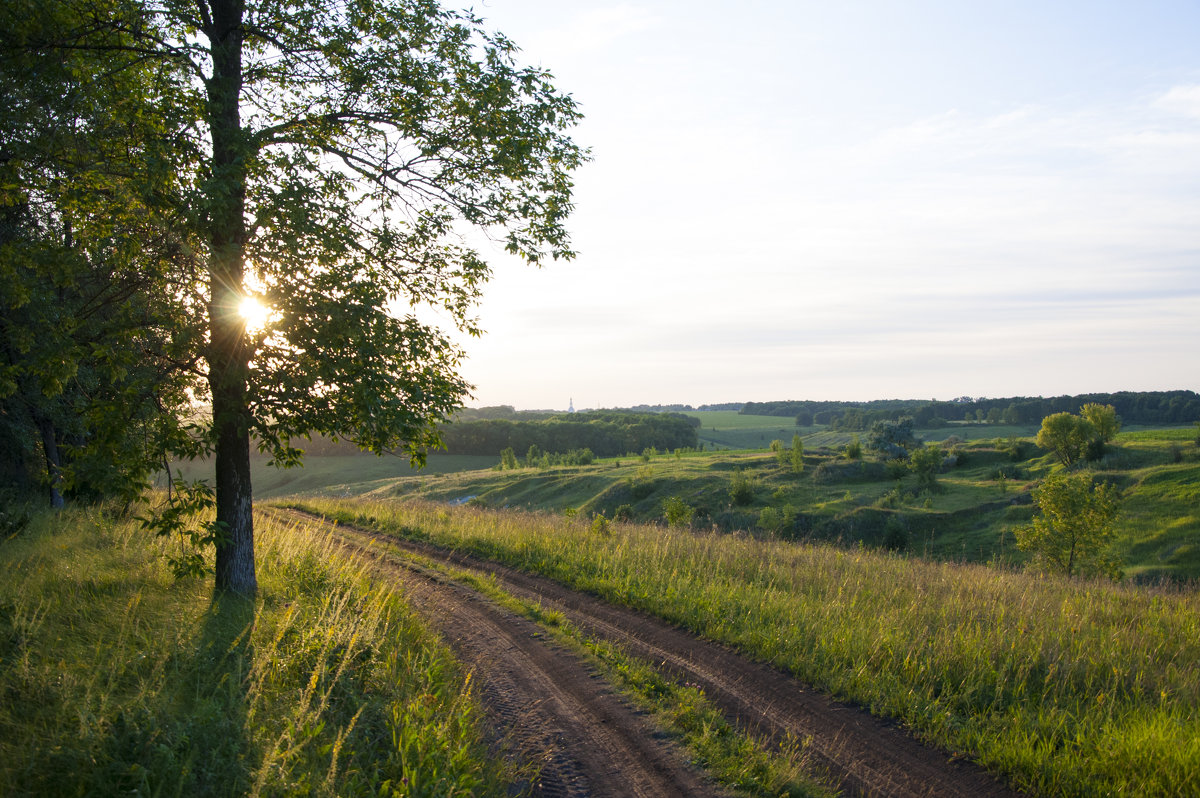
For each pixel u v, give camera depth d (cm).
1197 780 532
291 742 468
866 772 590
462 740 567
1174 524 4031
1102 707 680
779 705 729
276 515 2298
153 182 712
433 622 964
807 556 1525
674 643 927
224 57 830
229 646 668
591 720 671
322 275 790
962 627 906
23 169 813
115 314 840
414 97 891
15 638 606
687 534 1802
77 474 776
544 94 934
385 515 2195
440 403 834
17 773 409
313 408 819
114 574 915
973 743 641
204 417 840
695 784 556
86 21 787
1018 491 5400
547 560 1443
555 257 988
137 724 467
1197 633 949
